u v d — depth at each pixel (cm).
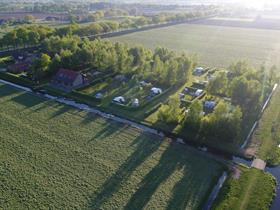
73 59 9806
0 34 16262
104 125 6431
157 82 8731
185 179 4841
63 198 4391
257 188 4700
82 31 14812
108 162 5200
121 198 4412
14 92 8162
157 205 4300
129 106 7219
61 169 4994
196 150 5662
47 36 13438
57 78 8612
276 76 8812
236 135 5838
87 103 7481
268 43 15300
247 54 12862
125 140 5888
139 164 5169
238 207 4306
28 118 6650
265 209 4300
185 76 8919
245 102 7156
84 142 5769
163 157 5388
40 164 5109
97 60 9962
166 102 7531
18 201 4316
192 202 4378
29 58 11200
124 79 9012
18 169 4972
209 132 5959
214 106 7231
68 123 6462
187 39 16125
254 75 8188
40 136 5934
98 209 4209
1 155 5322
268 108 7506
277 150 5759
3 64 10650
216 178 4891
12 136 5919
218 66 10869
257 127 6600
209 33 18300
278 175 5116
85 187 4612
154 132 6234
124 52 9856
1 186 4588
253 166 5256
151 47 13800
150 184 4703
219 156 5516
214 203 4372
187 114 6412
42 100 7650
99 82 8825
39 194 4456
